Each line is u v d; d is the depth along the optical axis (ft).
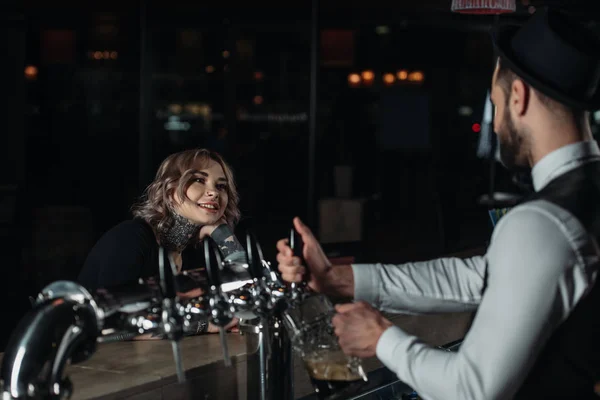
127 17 30.63
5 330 17.48
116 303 3.98
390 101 33.19
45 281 21.54
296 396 5.94
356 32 31.89
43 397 3.69
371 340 4.24
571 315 3.77
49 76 34.24
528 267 3.70
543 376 3.86
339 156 37.17
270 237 30.04
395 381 5.74
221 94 34.32
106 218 32.89
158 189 7.93
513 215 3.91
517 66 4.12
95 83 34.63
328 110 36.99
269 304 4.44
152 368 5.05
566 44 4.00
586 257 3.74
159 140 33.83
